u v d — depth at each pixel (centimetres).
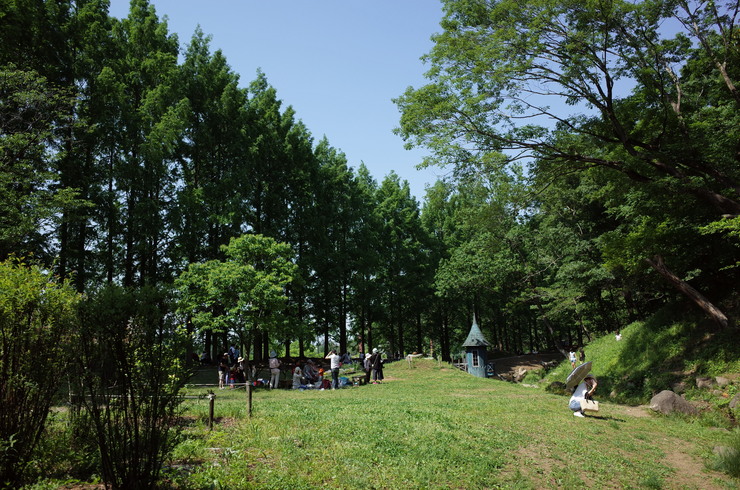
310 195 4319
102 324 511
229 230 3419
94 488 551
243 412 1105
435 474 771
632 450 1077
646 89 1953
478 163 1830
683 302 2453
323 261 3900
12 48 2358
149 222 2850
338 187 4450
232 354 2761
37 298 549
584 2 1650
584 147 2006
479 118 1856
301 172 4100
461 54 1817
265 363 3419
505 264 4006
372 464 786
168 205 3259
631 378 2169
